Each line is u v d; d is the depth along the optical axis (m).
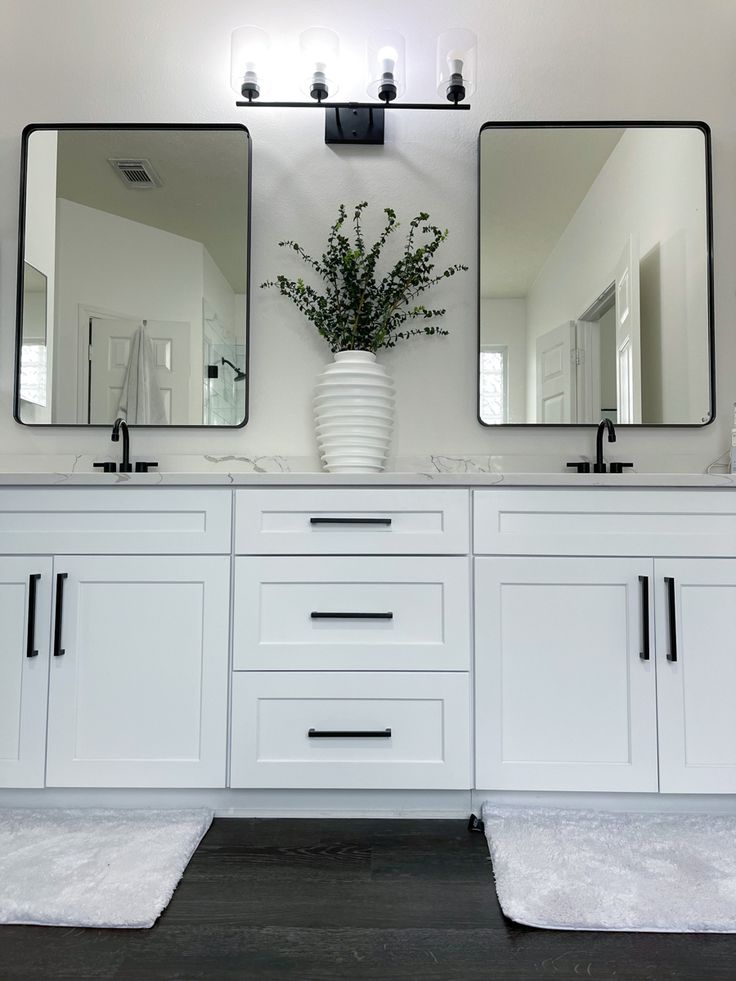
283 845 1.43
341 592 1.56
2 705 1.54
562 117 2.06
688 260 2.03
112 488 1.58
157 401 2.02
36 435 2.03
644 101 2.06
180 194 2.04
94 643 1.55
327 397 1.87
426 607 1.56
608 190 2.04
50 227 2.04
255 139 2.07
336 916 1.17
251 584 1.56
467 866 1.35
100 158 2.05
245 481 1.57
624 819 1.51
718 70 2.06
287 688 1.54
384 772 1.52
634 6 2.07
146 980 1.01
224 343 2.03
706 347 2.02
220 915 1.18
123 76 2.08
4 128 2.07
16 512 1.58
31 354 2.03
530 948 1.09
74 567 1.57
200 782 1.53
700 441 2.01
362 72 2.06
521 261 2.03
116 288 2.03
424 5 2.07
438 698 1.54
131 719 1.54
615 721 1.53
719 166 2.05
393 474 1.57
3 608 1.56
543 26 2.07
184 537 1.57
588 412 2.01
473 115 2.07
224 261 2.04
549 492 1.57
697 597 1.55
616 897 1.21
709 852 1.37
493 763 1.52
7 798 1.56
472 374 2.04
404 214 2.06
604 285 2.03
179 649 1.55
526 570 1.56
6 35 2.09
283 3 2.07
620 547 1.55
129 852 1.36
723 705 1.53
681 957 1.07
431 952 1.08
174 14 2.09
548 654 1.54
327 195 2.07
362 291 1.99
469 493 1.57
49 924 1.14
